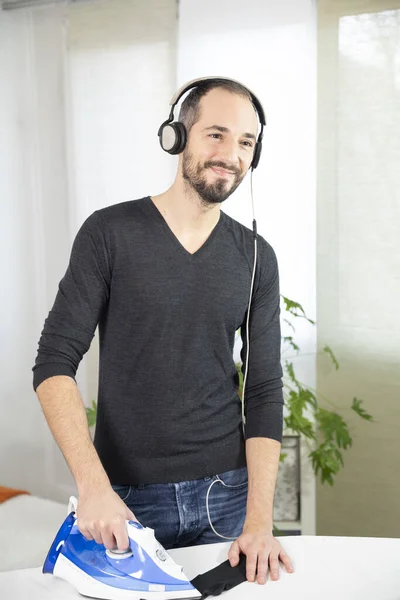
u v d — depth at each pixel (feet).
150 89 9.45
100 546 4.20
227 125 4.82
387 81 8.57
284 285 9.18
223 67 9.14
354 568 4.50
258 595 4.17
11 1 9.74
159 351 4.90
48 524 7.38
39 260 10.07
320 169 8.93
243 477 5.26
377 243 8.80
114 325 4.95
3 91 9.89
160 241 4.96
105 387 4.99
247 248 5.27
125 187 9.70
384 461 9.03
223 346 5.12
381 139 8.67
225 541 5.17
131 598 4.04
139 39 9.42
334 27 8.69
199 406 5.00
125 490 5.00
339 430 8.97
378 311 8.87
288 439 9.29
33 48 9.80
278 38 8.90
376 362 8.94
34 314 10.17
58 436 4.50
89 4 9.54
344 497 9.25
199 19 9.16
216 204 5.02
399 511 9.04
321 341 9.14
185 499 4.99
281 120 8.99
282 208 9.09
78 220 9.89
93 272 4.86
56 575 4.34
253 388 5.32
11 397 10.34
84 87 9.70
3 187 10.03
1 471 10.45
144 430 4.91
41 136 9.90
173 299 4.91
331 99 8.80
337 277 9.00
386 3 8.46
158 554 4.13
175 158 9.46
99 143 9.73
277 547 4.56
